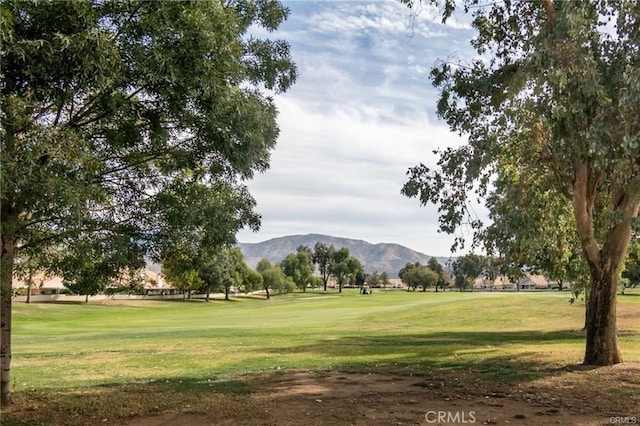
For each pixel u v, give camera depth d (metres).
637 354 15.62
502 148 13.59
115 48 6.82
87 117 8.44
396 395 10.45
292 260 135.62
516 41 14.05
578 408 9.23
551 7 12.11
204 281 89.00
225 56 7.60
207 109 8.05
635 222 11.13
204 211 9.09
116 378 13.11
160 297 97.56
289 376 12.94
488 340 21.84
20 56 6.36
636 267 23.69
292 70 9.93
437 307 40.75
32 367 15.16
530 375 12.49
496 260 15.06
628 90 9.98
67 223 7.79
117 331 29.53
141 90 7.84
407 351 17.81
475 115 13.93
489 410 9.09
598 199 15.32
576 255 18.31
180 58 7.33
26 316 51.09
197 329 28.89
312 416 8.69
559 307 37.59
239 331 26.78
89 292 9.67
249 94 8.87
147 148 8.99
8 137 6.34
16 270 9.48
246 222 9.84
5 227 7.57
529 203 13.68
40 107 7.04
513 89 12.94
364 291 107.62
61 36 6.15
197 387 11.51
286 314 44.81
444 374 12.96
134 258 9.25
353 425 8.10
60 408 9.31
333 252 161.50
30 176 6.38
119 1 6.95
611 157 10.49
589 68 10.35
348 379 12.40
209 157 9.10
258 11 9.44
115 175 9.06
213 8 7.37
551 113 11.48
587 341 13.96
